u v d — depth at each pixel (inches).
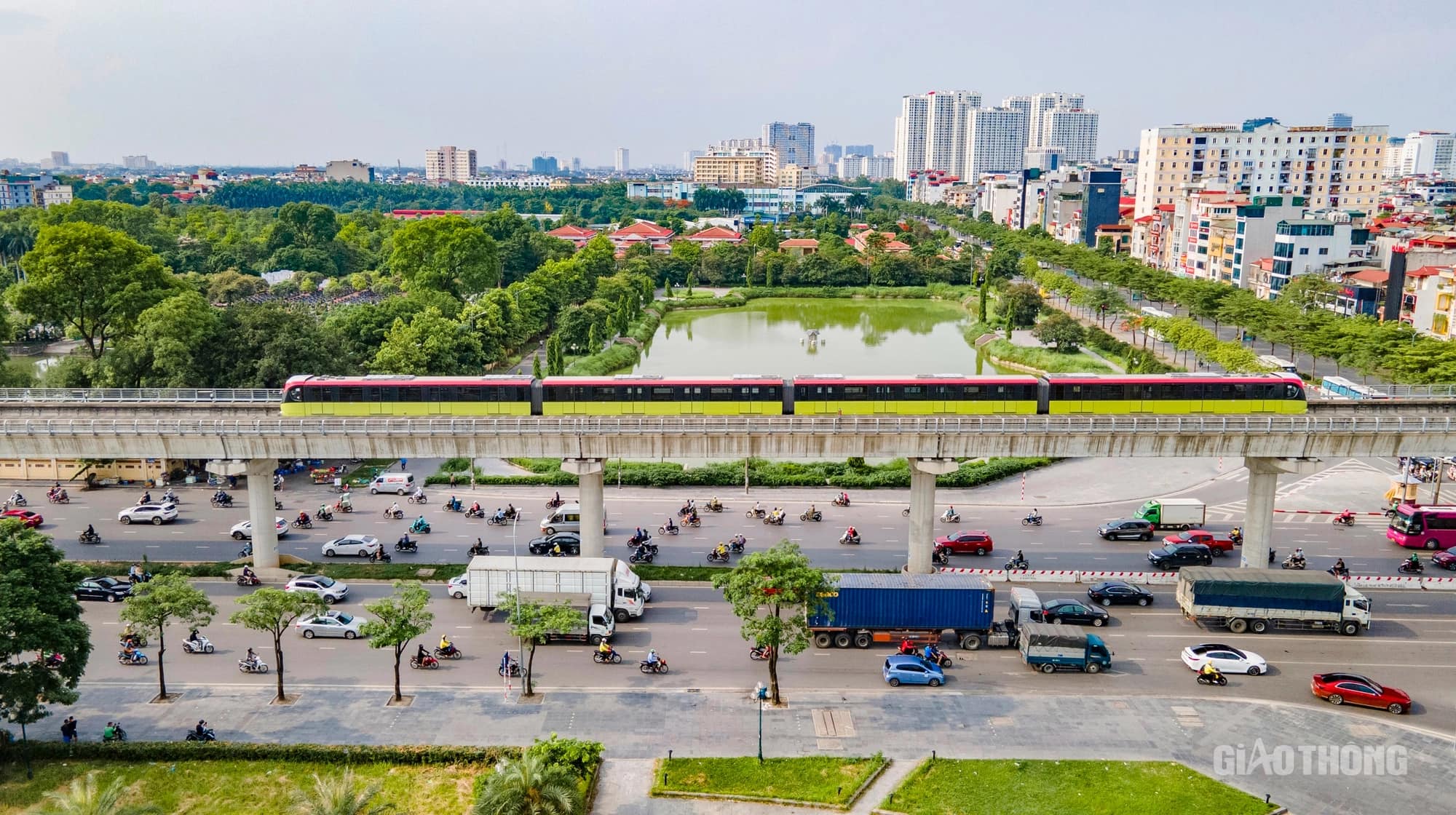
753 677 2982.3
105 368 5231.3
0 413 4005.9
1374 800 2365.9
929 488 3678.6
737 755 2551.7
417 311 7273.6
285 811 2304.4
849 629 3169.3
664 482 4950.8
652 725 2699.3
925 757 2549.2
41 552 2598.4
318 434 3634.4
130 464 4953.3
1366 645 3216.0
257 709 2778.1
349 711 2768.2
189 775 2443.4
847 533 4146.2
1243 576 3314.5
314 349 5472.4
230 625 3339.1
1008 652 3179.1
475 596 3294.8
